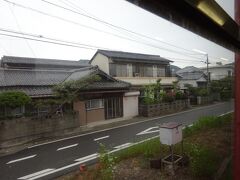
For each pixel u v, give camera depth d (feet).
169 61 74.02
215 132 26.13
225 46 4.95
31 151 31.22
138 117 57.16
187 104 68.64
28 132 36.40
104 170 19.13
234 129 10.13
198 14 3.01
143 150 23.81
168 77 75.72
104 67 63.57
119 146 30.63
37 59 51.49
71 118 42.75
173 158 19.47
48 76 50.39
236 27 4.43
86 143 33.68
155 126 43.21
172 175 17.30
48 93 43.04
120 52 67.00
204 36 4.00
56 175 22.38
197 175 16.43
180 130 18.90
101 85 53.01
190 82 91.56
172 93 66.69
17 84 42.96
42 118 38.50
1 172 23.97
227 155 18.38
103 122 50.85
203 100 69.21
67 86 43.39
